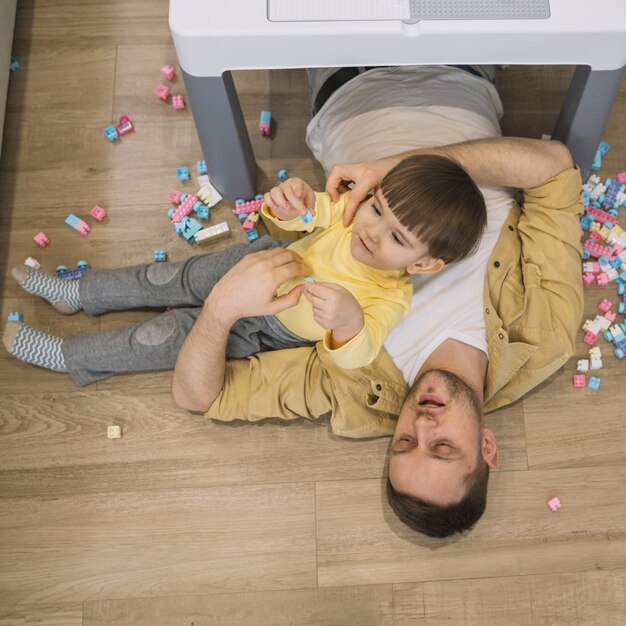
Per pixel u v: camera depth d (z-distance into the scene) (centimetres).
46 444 153
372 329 121
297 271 123
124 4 178
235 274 123
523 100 174
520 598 147
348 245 126
